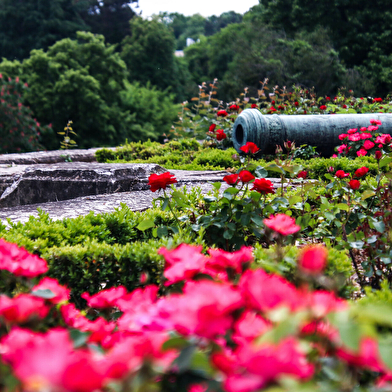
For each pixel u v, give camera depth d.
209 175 6.94
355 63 28.69
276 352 0.76
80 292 2.53
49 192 6.33
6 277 1.70
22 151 19.45
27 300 1.15
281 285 0.96
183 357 0.91
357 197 3.59
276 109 12.34
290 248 2.23
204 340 1.02
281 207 3.86
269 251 2.29
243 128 8.95
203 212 3.80
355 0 28.92
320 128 9.00
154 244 2.69
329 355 1.09
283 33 30.59
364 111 12.60
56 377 0.67
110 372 0.81
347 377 0.95
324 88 25.09
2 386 0.96
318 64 25.36
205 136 12.73
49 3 38.22
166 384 1.06
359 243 2.68
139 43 41.84
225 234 3.19
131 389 0.84
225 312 0.89
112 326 1.41
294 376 0.75
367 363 0.85
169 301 1.07
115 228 3.56
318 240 3.97
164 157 9.55
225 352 1.04
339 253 2.38
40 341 0.92
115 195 5.37
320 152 9.18
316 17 29.44
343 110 11.63
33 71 24.95
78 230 3.27
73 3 40.66
